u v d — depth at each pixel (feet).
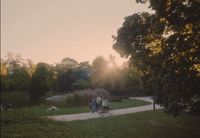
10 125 31.40
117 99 94.43
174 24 22.85
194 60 23.82
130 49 27.63
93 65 136.77
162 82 28.43
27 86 211.20
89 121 38.45
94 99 55.93
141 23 26.76
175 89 24.95
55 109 58.75
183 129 33.14
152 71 29.30
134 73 35.88
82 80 144.36
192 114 48.32
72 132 28.86
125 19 27.30
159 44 28.81
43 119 37.55
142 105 75.61
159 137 28.30
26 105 84.33
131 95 142.10
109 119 40.93
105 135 28.84
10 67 227.81
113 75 129.29
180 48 24.13
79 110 59.67
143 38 27.37
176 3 22.36
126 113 51.11
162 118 42.88
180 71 23.84
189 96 25.62
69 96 83.41
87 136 27.86
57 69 239.91
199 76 23.75
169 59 25.43
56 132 27.81
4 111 48.14
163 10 23.16
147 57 28.37
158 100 29.94
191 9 21.21
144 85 32.63
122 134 29.63
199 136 28.71
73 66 260.21
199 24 22.90
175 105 27.78
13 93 216.74
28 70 222.28
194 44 24.09
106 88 129.39
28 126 30.91
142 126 35.01
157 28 25.18
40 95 188.55
